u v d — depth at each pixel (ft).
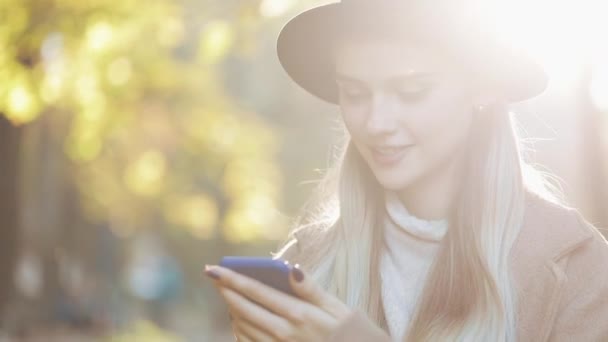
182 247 122.42
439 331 8.80
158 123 56.03
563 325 8.72
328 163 10.55
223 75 63.62
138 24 32.60
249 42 30.66
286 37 9.58
